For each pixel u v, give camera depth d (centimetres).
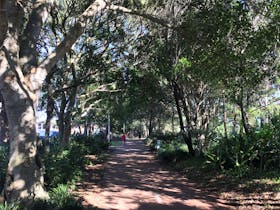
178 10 1664
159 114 5425
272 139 1588
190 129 2384
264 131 1594
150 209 1116
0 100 2130
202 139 2345
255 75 1417
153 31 2052
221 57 1205
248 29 1191
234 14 1160
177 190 1456
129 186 1531
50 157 1512
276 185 1305
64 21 1997
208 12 1194
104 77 2391
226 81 1482
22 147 1044
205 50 1215
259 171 1545
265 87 2233
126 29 2202
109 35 2164
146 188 1489
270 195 1217
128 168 2206
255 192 1280
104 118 5659
